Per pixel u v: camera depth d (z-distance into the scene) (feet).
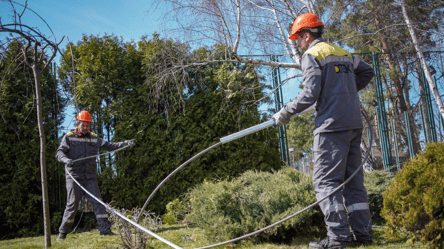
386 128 25.09
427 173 7.81
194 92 23.71
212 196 11.46
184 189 21.56
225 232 10.82
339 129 8.16
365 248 8.01
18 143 20.76
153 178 21.90
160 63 21.50
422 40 39.70
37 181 21.26
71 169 15.56
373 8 32.68
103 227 15.72
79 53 22.82
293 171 13.03
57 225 20.85
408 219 7.81
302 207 10.78
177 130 22.90
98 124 22.24
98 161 22.17
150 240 11.89
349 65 8.75
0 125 20.34
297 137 66.49
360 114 8.52
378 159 43.01
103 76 22.30
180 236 12.57
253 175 14.85
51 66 22.48
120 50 24.02
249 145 22.24
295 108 8.25
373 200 14.76
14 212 20.18
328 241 8.36
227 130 22.62
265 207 11.33
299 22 9.45
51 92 22.63
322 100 8.37
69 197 15.58
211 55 20.93
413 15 39.55
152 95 22.61
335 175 8.29
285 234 10.99
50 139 21.71
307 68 8.38
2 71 20.44
